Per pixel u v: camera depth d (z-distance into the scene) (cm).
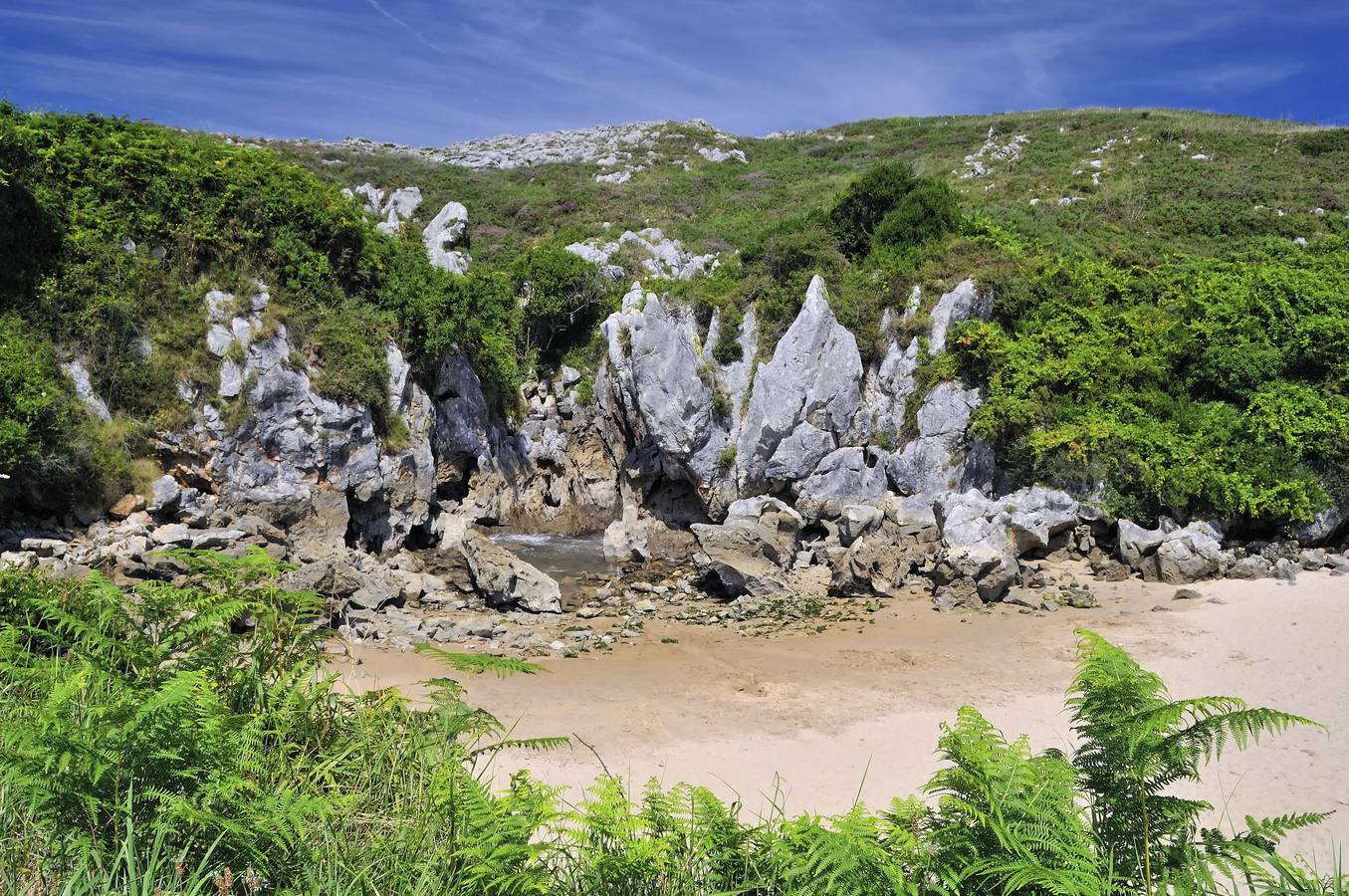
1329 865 756
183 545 1789
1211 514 2095
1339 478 2062
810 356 2558
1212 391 2380
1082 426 2203
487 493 2838
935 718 1185
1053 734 1111
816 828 408
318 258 2378
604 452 3072
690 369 2670
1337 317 2311
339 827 438
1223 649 1431
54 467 1803
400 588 1820
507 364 2997
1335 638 1445
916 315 2538
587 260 3409
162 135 2344
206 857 363
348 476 2253
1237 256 2931
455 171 5328
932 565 1952
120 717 409
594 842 463
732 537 2038
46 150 2092
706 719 1189
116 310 2028
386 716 580
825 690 1316
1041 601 1761
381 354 2395
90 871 359
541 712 1196
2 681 550
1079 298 2530
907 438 2484
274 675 596
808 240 2773
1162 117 5288
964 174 4562
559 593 1888
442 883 408
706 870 448
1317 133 4425
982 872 390
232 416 2097
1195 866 387
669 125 6775
